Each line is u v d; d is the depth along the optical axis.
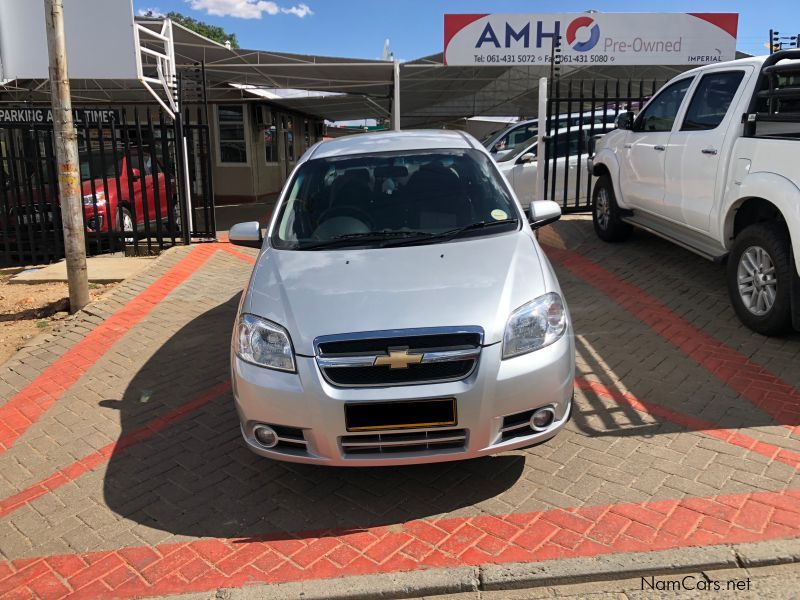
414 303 3.47
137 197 11.46
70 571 3.23
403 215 4.50
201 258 9.29
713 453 3.88
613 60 12.77
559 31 12.70
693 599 2.85
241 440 4.43
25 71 9.11
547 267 3.94
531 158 10.45
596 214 8.80
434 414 3.28
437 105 22.34
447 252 3.98
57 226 10.13
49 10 6.72
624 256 7.99
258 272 4.05
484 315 3.39
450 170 4.88
